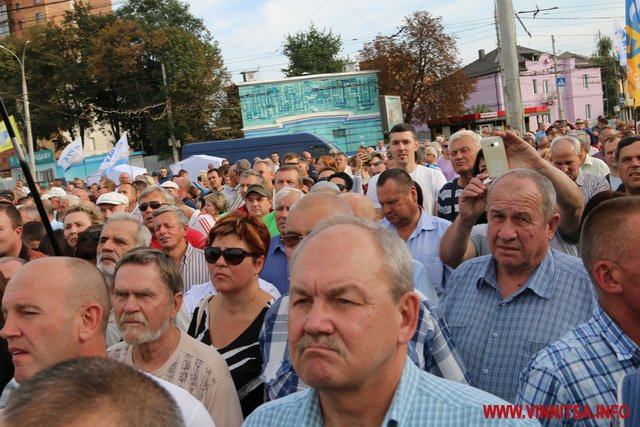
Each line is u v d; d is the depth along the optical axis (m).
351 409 1.79
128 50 48.78
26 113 29.03
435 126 50.09
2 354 3.47
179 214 5.53
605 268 2.30
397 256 1.80
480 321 3.24
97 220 6.40
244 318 3.73
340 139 40.53
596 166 8.35
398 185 4.59
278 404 2.01
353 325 1.68
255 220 3.85
